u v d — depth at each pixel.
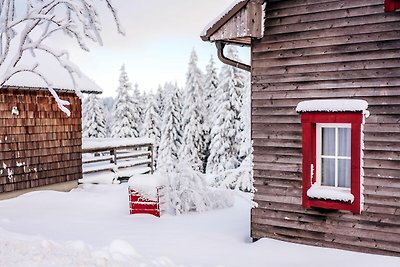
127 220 10.49
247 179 18.62
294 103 8.10
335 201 7.57
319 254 7.54
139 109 54.06
